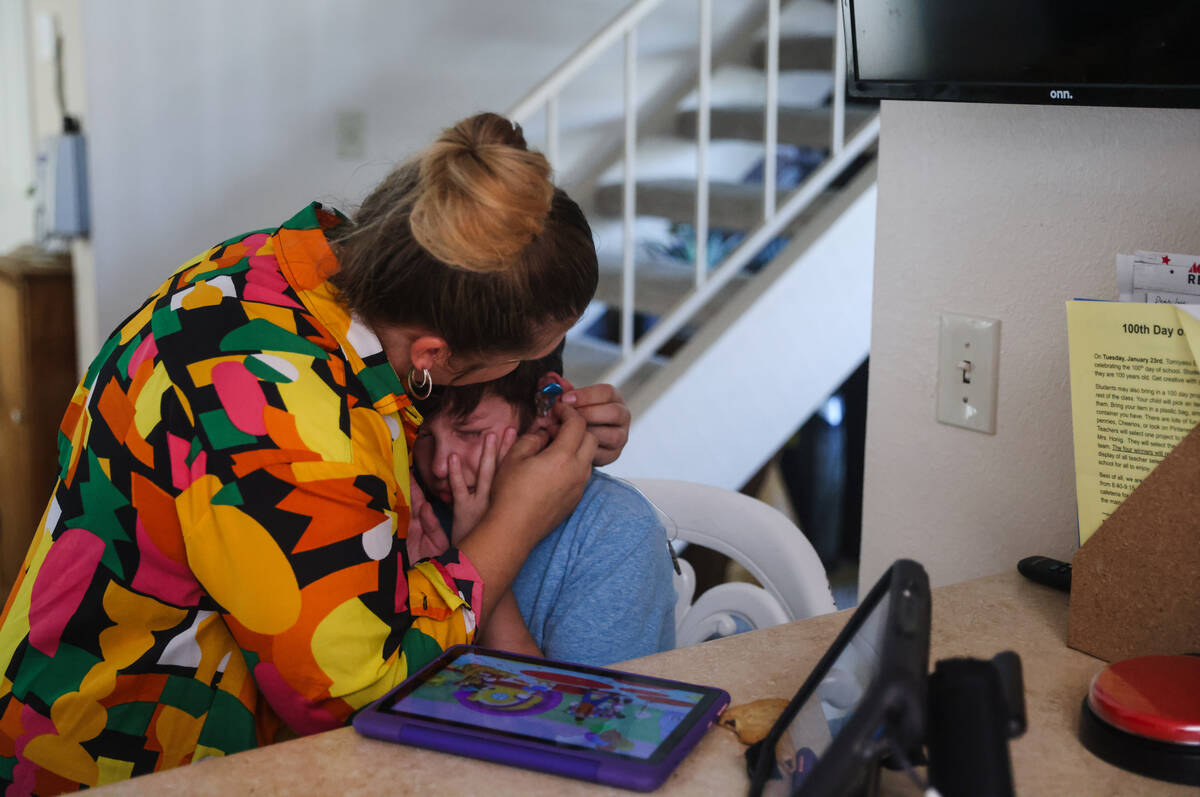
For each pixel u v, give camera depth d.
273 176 3.22
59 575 0.91
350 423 0.87
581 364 3.13
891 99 1.02
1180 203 0.90
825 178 2.87
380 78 3.32
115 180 2.98
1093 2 0.79
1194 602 0.75
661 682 0.75
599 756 0.64
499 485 1.02
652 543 1.15
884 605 0.57
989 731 0.47
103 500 0.89
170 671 0.94
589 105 3.70
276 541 0.82
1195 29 0.74
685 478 2.77
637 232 3.74
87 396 1.02
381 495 0.88
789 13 3.91
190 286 0.92
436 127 3.44
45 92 3.35
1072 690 0.76
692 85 3.86
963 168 1.08
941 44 0.91
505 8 3.47
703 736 0.69
